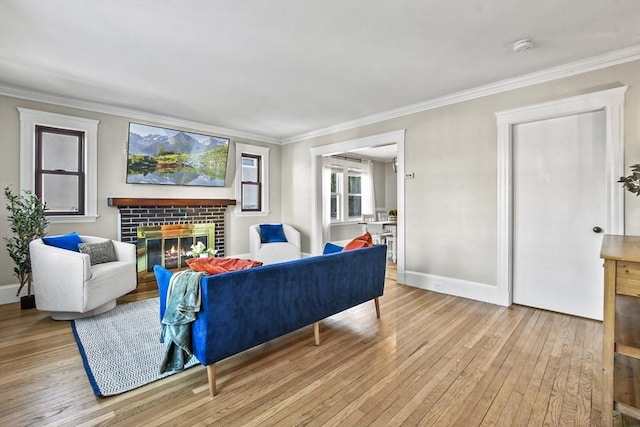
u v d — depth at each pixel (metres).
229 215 5.52
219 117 4.72
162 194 4.75
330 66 2.97
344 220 7.67
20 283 3.55
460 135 3.75
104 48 2.60
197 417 1.66
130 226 4.30
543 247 3.27
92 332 2.73
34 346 2.47
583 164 3.02
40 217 3.35
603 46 2.61
